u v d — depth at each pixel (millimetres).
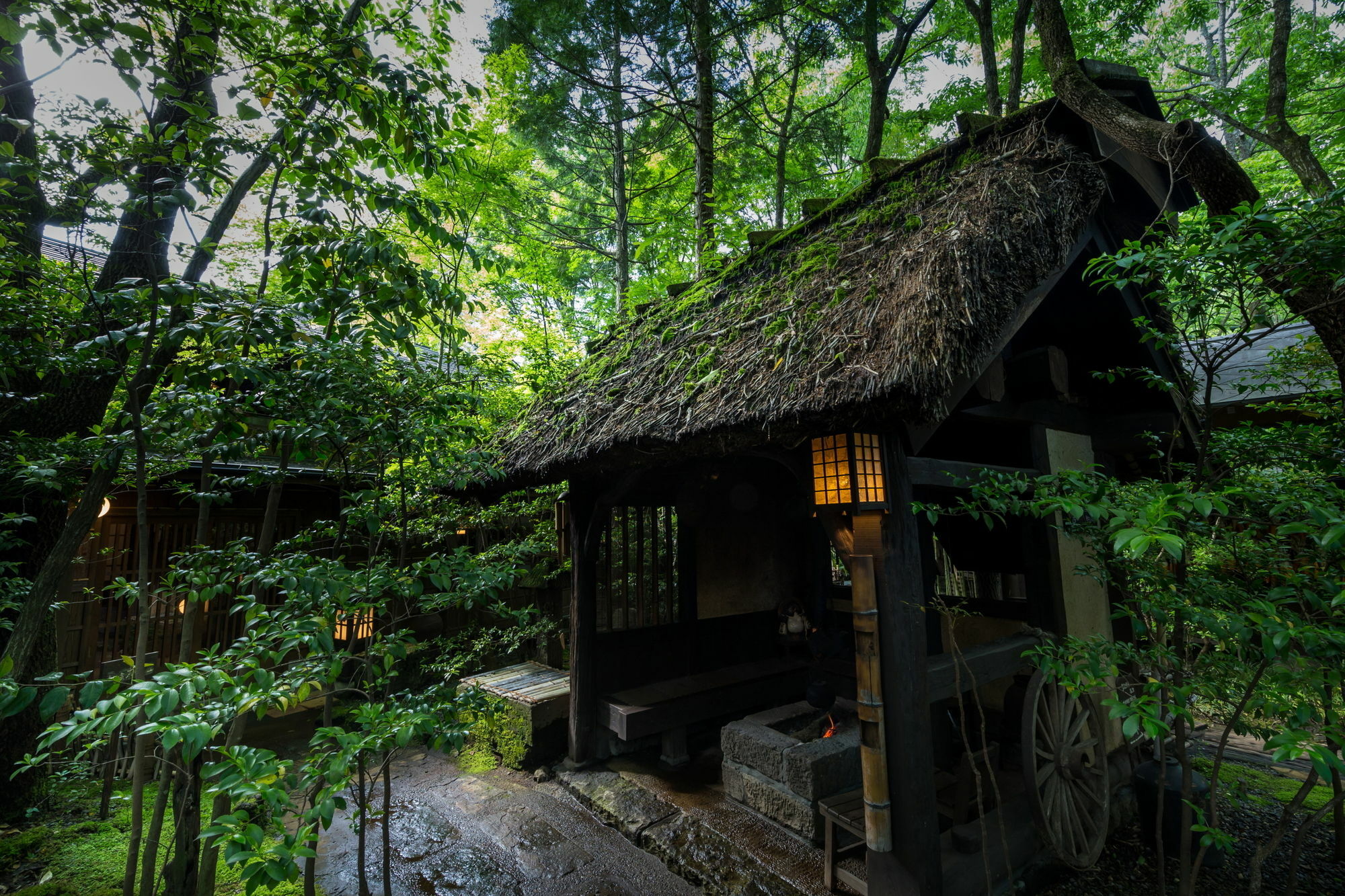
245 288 2428
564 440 4031
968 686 2961
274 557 2188
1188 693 1827
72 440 2926
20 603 3238
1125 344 3850
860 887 2965
